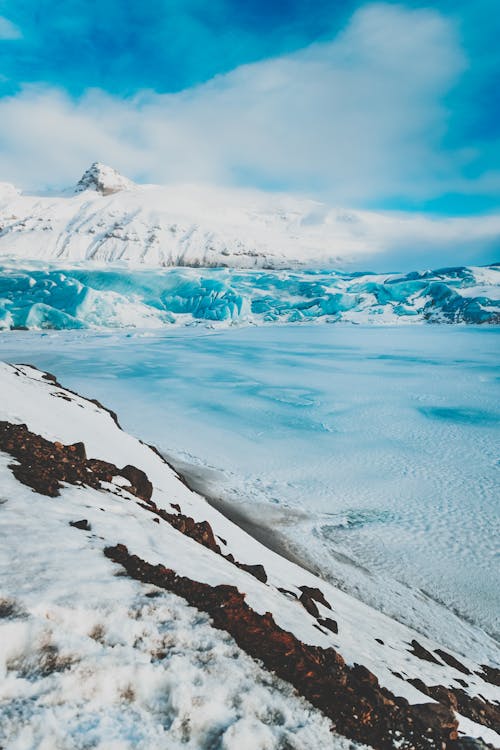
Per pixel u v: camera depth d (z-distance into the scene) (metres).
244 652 3.81
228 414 42.22
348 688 3.87
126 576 4.54
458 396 51.31
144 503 9.37
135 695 3.11
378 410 44.69
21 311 130.00
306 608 7.67
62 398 19.97
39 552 4.54
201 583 4.86
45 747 2.52
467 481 26.17
